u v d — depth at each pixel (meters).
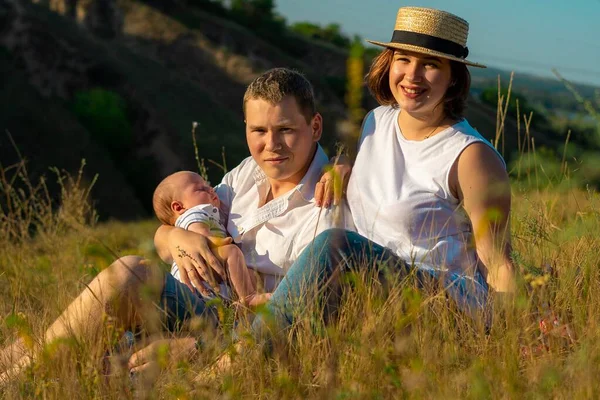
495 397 2.42
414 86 3.49
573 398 2.39
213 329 3.29
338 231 3.28
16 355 3.16
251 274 3.64
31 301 4.27
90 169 48.53
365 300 3.04
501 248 3.32
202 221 3.71
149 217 47.69
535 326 3.00
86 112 53.84
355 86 2.16
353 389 2.51
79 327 3.05
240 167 4.00
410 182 3.51
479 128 40.09
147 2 70.62
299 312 3.05
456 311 3.18
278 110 3.51
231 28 70.69
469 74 3.55
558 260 3.49
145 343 3.09
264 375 2.83
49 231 6.06
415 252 3.40
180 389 2.59
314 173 3.69
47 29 58.53
